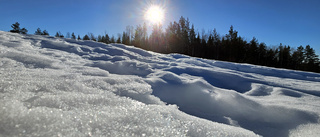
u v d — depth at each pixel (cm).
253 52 2973
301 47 3500
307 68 3334
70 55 353
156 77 236
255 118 154
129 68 283
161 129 74
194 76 292
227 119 153
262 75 420
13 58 204
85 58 355
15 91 94
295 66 3388
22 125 57
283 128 135
